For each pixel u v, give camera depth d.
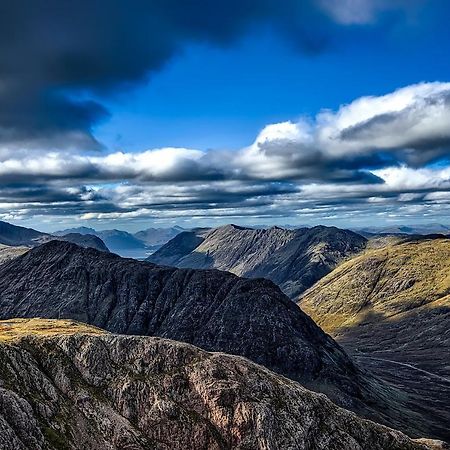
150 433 119.31
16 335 180.62
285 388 136.38
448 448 155.38
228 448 120.06
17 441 98.31
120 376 129.75
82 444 109.06
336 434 131.25
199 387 129.50
